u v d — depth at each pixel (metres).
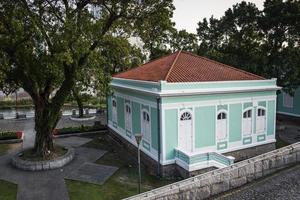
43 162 19.58
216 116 20.23
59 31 17.06
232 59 31.64
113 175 18.69
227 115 20.67
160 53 37.91
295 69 28.28
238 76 22.28
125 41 20.59
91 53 18.95
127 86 23.42
